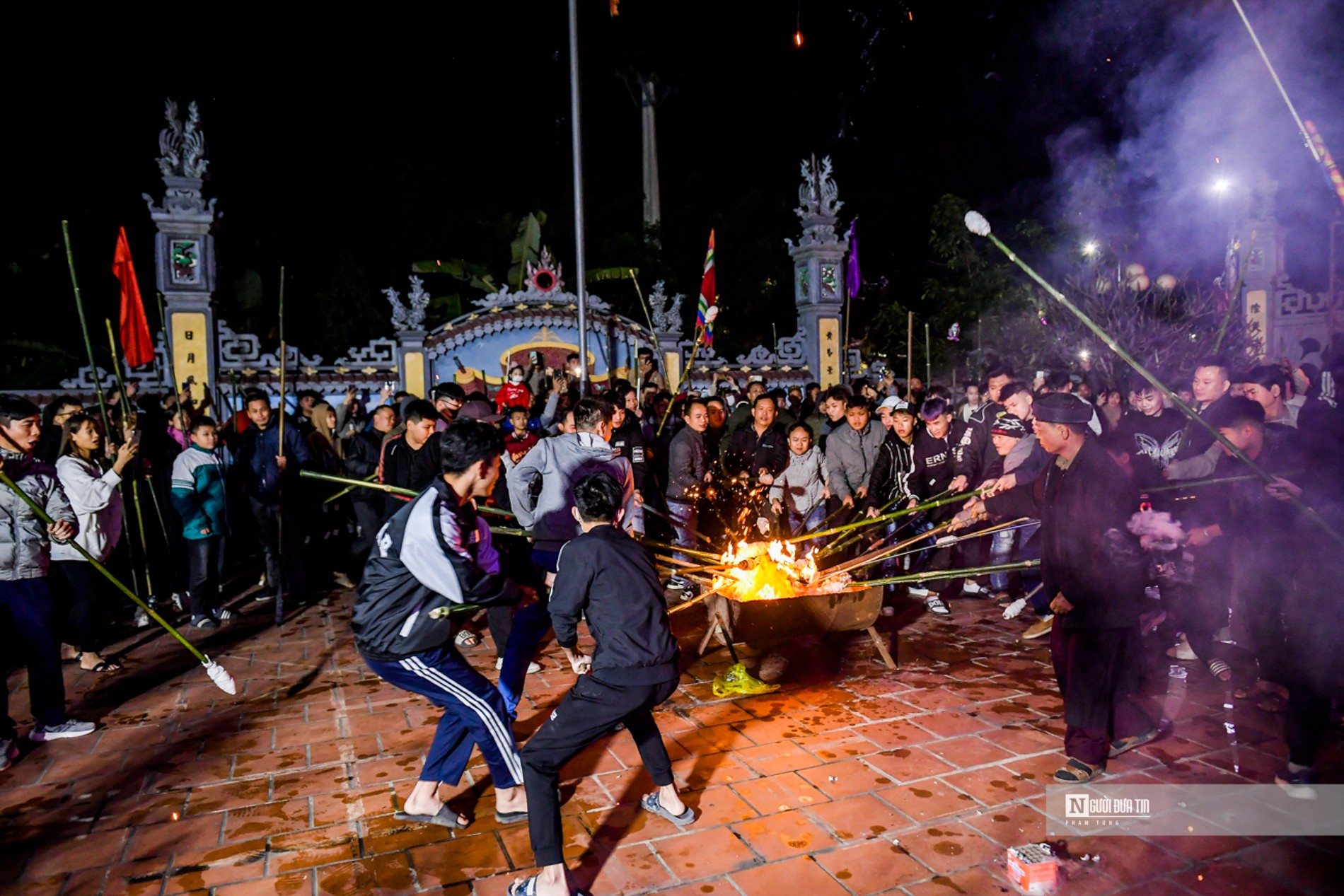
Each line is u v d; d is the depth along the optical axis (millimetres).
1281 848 3215
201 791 3891
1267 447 4094
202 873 3209
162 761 4227
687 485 7355
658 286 14047
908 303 23094
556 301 13383
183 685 5383
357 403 10969
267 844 3408
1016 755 4055
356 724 4664
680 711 4715
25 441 4391
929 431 6875
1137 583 3693
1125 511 3658
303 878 3160
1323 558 3482
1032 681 5102
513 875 3150
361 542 7535
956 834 3365
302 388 12133
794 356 14969
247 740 4469
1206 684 4898
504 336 13227
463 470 3154
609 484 3273
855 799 3654
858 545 6953
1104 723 3719
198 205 11719
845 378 14961
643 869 3158
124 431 6148
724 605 5301
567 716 3000
